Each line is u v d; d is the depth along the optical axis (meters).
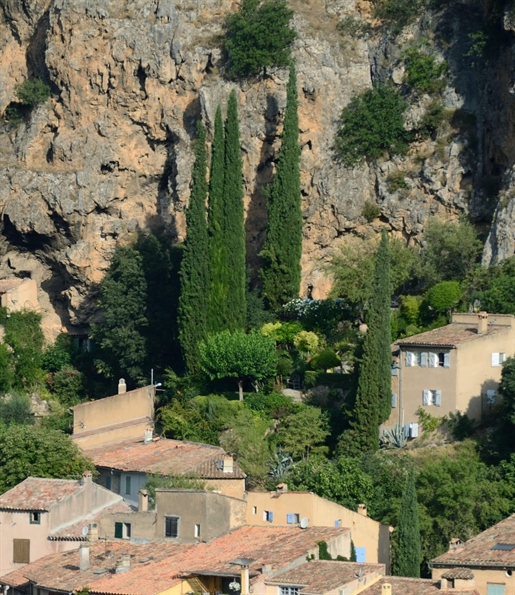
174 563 127.81
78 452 153.88
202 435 163.88
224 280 178.75
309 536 129.75
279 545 128.38
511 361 152.75
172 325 185.88
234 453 158.12
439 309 172.00
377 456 151.88
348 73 193.12
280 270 184.00
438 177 186.88
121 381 181.62
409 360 159.25
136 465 149.12
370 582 120.75
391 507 139.25
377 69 193.00
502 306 166.88
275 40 191.88
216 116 182.50
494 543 122.81
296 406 166.75
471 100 187.38
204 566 125.31
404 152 189.12
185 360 177.25
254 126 192.25
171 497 135.50
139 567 128.00
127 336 186.00
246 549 128.50
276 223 184.38
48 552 138.62
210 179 181.25
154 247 189.25
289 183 184.50
